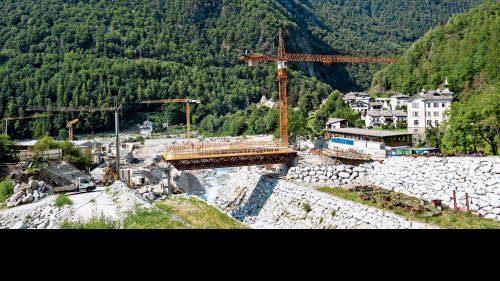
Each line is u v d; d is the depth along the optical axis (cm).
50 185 5625
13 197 4616
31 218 4000
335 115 14912
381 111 14262
